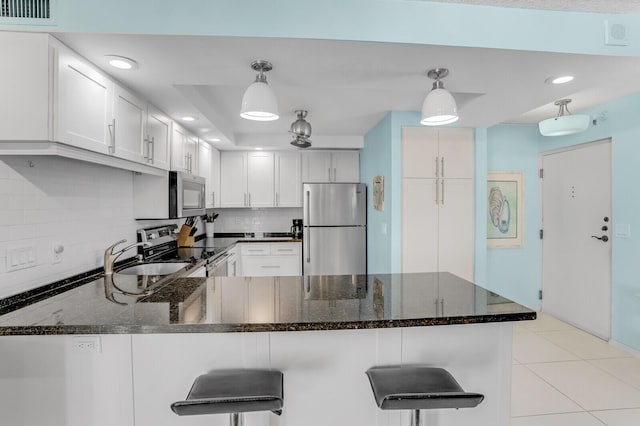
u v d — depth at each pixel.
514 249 3.87
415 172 3.12
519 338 3.19
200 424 1.38
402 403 1.09
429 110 1.72
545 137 3.77
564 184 3.56
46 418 1.33
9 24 1.39
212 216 4.60
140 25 1.43
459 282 1.87
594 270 3.22
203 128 3.14
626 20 1.69
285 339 1.40
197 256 2.95
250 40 1.50
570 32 1.66
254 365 1.39
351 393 1.43
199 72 1.82
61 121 1.45
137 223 2.72
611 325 3.04
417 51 1.62
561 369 2.62
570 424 1.99
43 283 1.71
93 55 1.60
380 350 1.43
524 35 1.62
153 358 1.36
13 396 1.32
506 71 1.86
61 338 1.33
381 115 3.26
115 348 1.35
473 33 1.59
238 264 4.29
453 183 3.16
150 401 1.36
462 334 1.47
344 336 1.42
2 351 1.31
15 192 1.56
